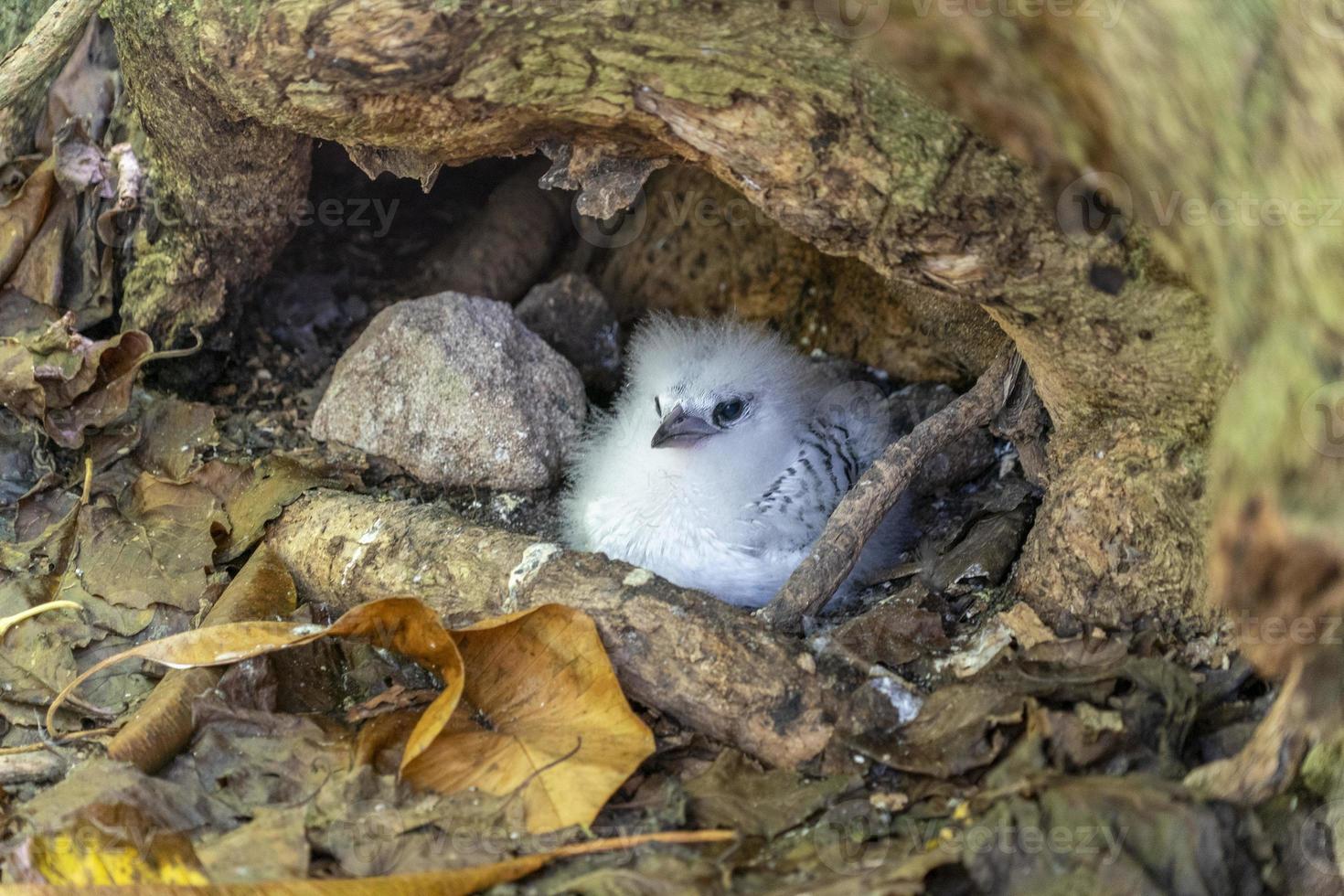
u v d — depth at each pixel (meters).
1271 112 2.57
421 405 5.08
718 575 4.52
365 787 3.36
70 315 4.75
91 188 5.04
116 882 3.00
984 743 3.30
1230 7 2.56
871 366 5.78
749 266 6.11
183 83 4.36
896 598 4.05
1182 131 2.68
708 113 3.37
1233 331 2.80
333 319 6.04
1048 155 3.02
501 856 3.14
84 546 4.32
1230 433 2.75
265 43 3.53
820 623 4.25
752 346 5.14
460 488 5.14
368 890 2.96
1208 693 3.40
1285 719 2.92
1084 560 3.76
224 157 4.73
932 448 4.40
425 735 3.35
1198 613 3.58
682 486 4.61
